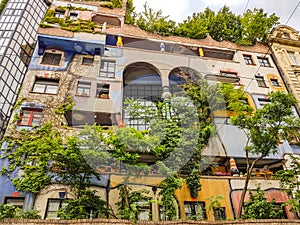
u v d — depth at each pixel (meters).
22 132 11.72
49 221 7.63
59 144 10.05
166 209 9.41
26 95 13.01
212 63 17.45
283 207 11.75
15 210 8.57
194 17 20.59
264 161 13.99
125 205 9.38
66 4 18.19
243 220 8.73
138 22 18.44
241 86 15.15
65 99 13.09
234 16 20.95
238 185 11.91
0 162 10.75
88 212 9.41
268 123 10.70
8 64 13.95
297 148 14.59
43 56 14.84
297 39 20.67
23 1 17.25
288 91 17.36
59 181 9.66
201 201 11.10
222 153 12.58
